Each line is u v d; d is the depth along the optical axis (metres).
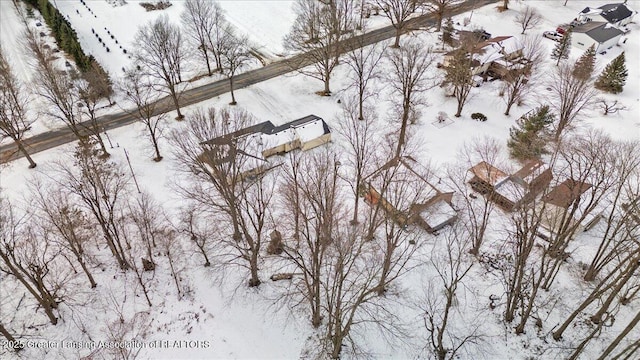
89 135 62.09
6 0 100.31
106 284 44.66
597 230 49.00
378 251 45.12
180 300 43.34
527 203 40.09
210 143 38.66
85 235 47.72
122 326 41.47
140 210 50.41
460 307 42.22
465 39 74.06
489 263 45.38
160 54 64.81
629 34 87.81
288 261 45.59
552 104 63.81
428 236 47.94
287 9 98.75
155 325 41.62
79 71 74.06
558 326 41.00
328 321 38.06
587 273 43.62
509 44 78.50
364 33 80.12
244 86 74.19
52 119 66.56
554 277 40.44
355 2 95.31
